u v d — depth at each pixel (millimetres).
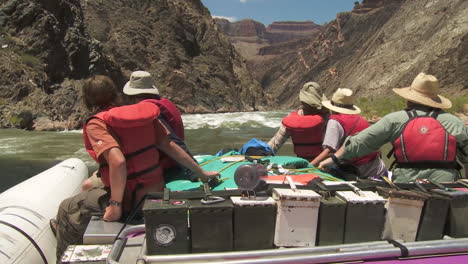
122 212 2691
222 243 2156
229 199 2270
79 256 2279
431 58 114875
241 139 20016
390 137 3150
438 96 3234
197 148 16531
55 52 30078
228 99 65250
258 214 2188
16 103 25062
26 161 12602
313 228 2242
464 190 2611
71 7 34656
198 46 70875
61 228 2844
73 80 30453
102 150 2498
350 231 2307
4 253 2666
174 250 2111
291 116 4414
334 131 3986
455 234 2447
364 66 158250
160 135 2861
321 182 2537
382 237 2367
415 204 2367
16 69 26031
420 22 143250
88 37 35625
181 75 57219
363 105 36031
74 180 4371
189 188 2961
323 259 2086
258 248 2205
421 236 2402
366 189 2551
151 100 3393
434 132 2982
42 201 3463
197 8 87062
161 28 62312
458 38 109125
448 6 134375
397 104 33094
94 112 2807
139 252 2230
